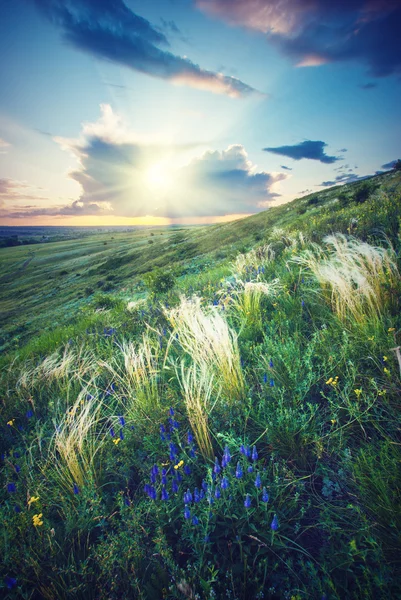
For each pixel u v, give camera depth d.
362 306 2.93
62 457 2.22
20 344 19.98
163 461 2.14
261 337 3.56
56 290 63.12
